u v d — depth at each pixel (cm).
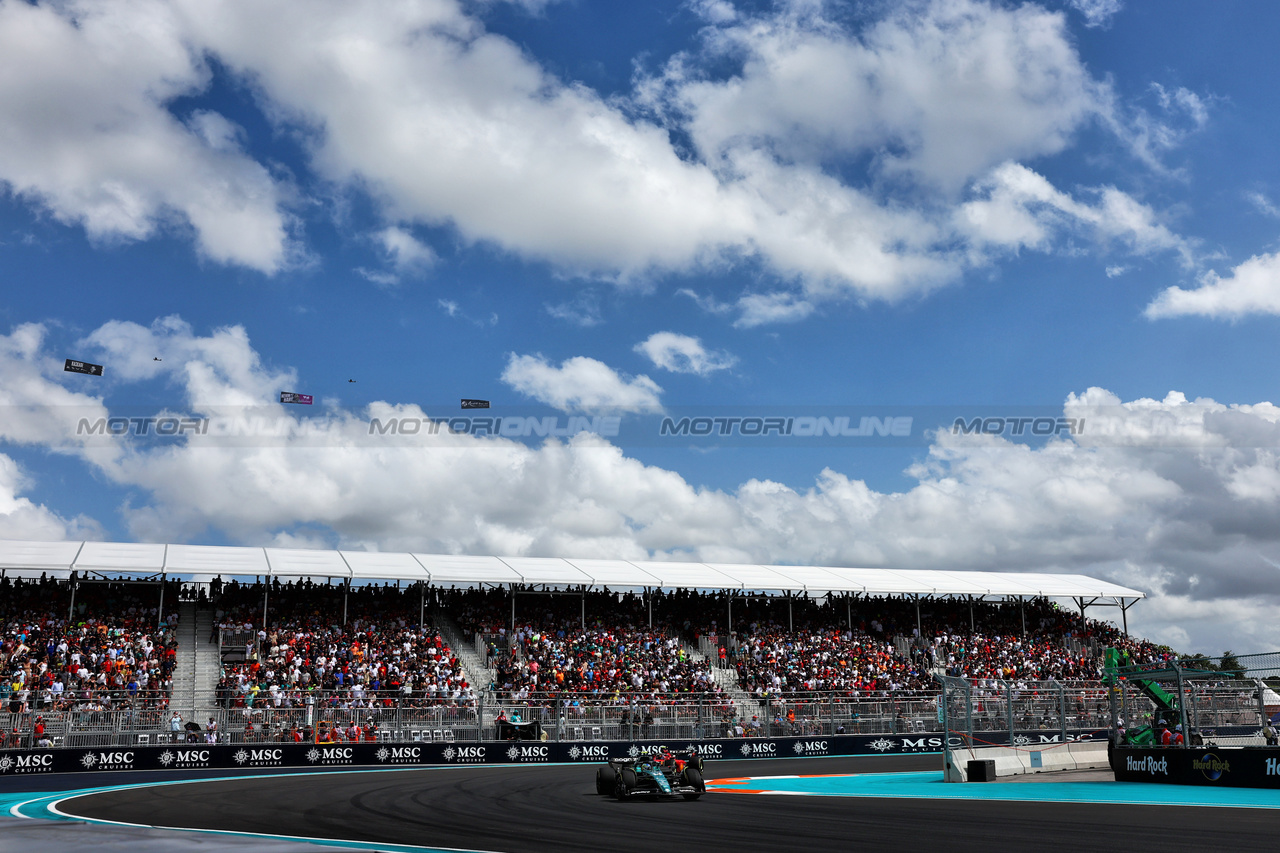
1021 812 1609
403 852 1200
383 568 4316
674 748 3784
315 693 3541
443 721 3584
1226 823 1384
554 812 1756
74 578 3878
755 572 5112
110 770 3033
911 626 5475
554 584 4516
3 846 1045
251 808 1830
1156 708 2873
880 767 3256
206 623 4144
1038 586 5484
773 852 1203
